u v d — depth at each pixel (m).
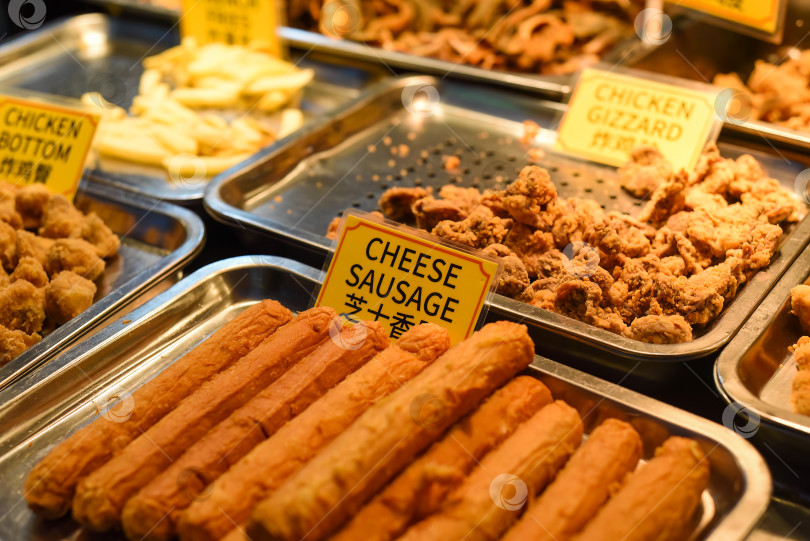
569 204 1.63
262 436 1.10
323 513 0.94
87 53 2.69
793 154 1.86
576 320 1.33
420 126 2.18
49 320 1.54
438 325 1.29
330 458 0.98
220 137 2.12
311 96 2.40
